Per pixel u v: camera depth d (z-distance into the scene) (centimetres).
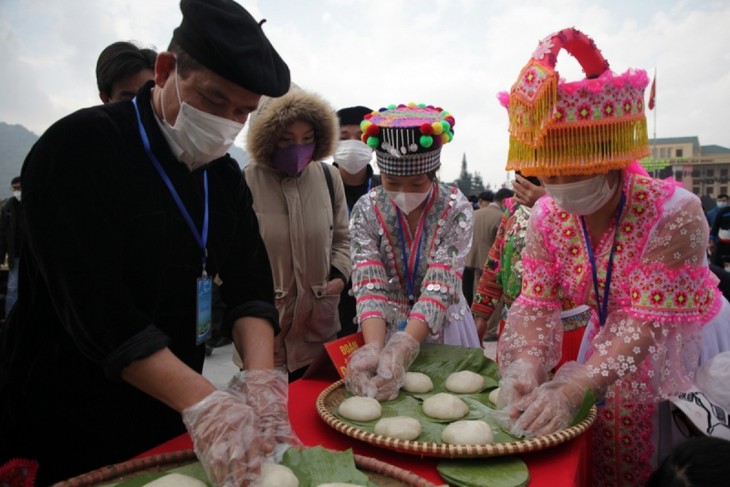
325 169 251
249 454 97
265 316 139
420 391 162
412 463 118
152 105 121
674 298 133
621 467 158
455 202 189
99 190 108
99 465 123
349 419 140
